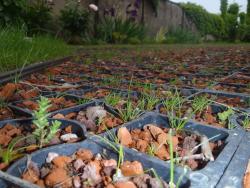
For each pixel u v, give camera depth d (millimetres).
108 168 149
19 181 127
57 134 201
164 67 623
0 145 173
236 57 904
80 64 668
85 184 137
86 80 435
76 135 198
